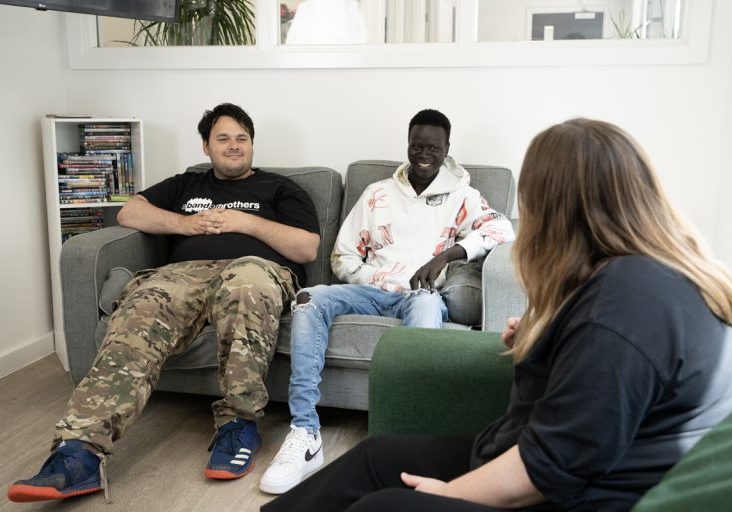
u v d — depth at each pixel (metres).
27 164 2.94
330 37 3.05
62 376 2.83
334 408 2.54
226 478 2.01
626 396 0.87
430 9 2.93
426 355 1.44
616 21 2.85
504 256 2.17
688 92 2.69
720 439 0.85
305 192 2.66
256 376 2.11
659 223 0.98
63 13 3.13
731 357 0.95
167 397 2.63
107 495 1.91
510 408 1.13
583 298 0.95
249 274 2.20
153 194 2.70
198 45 3.13
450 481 1.10
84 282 2.35
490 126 2.87
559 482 0.91
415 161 2.46
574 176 0.98
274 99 3.04
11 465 2.11
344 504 1.19
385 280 2.40
